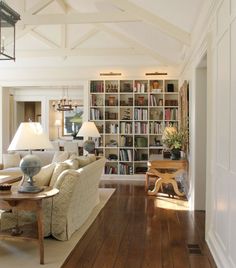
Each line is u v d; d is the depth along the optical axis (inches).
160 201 231.3
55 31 315.3
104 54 313.6
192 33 204.8
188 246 142.1
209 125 145.0
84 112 334.3
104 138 333.4
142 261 125.8
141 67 327.0
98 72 331.6
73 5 285.9
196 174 200.8
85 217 179.9
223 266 112.6
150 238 152.4
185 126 247.0
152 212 200.2
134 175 327.6
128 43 306.5
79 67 333.1
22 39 317.7
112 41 317.1
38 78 337.4
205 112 198.2
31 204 124.7
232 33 104.0
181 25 203.8
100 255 131.5
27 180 143.8
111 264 122.8
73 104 471.8
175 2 170.6
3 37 151.3
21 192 130.6
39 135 137.6
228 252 109.0
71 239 149.9
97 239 150.6
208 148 145.6
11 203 125.6
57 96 467.8
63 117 487.8
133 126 330.0
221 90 121.6
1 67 340.5
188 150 236.2
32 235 130.6
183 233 159.6
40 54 315.0
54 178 151.3
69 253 133.1
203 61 177.6
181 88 285.1
